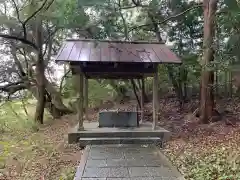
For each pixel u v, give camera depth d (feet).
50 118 53.72
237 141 24.95
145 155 23.12
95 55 28.12
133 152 24.27
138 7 42.39
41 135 37.37
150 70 30.01
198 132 31.04
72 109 56.70
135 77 36.01
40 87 49.44
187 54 45.21
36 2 40.60
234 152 21.21
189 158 21.77
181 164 20.66
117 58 27.66
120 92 62.08
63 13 32.24
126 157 22.49
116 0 28.99
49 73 57.82
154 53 29.58
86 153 23.85
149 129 30.32
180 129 33.60
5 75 50.42
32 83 51.37
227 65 27.04
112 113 32.40
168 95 58.23
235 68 26.66
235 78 29.09
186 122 36.55
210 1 32.63
